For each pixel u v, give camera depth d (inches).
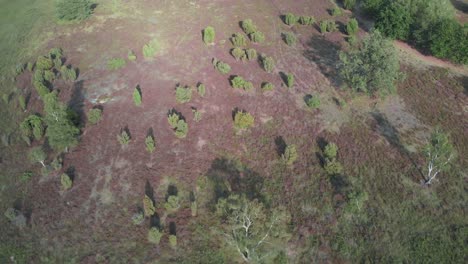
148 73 2180.1
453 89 2126.0
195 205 1519.4
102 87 2100.1
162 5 2770.7
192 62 2251.5
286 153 1700.3
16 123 1977.1
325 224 1534.2
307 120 1934.1
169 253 1438.2
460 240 1488.7
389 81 1895.9
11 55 2426.2
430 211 1579.7
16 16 2795.3
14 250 1469.0
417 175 1700.3
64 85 2119.8
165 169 1699.1
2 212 1592.0
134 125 1884.8
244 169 1713.8
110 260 1419.8
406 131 1891.0
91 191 1627.7
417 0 2338.8
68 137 1706.4
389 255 1448.1
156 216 1536.7
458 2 2898.6
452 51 2228.1
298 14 2689.5
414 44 2421.3
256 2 2817.4
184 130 1804.9
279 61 2279.8
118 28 2549.2
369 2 2561.5
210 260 1425.9
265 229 1509.6
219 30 2506.2
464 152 1796.3
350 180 1676.9
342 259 1440.7
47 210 1573.6
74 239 1483.8
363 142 1833.2
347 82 2050.9
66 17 2554.1
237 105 1998.0
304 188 1646.2
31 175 1706.4
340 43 2422.5
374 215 1563.7
